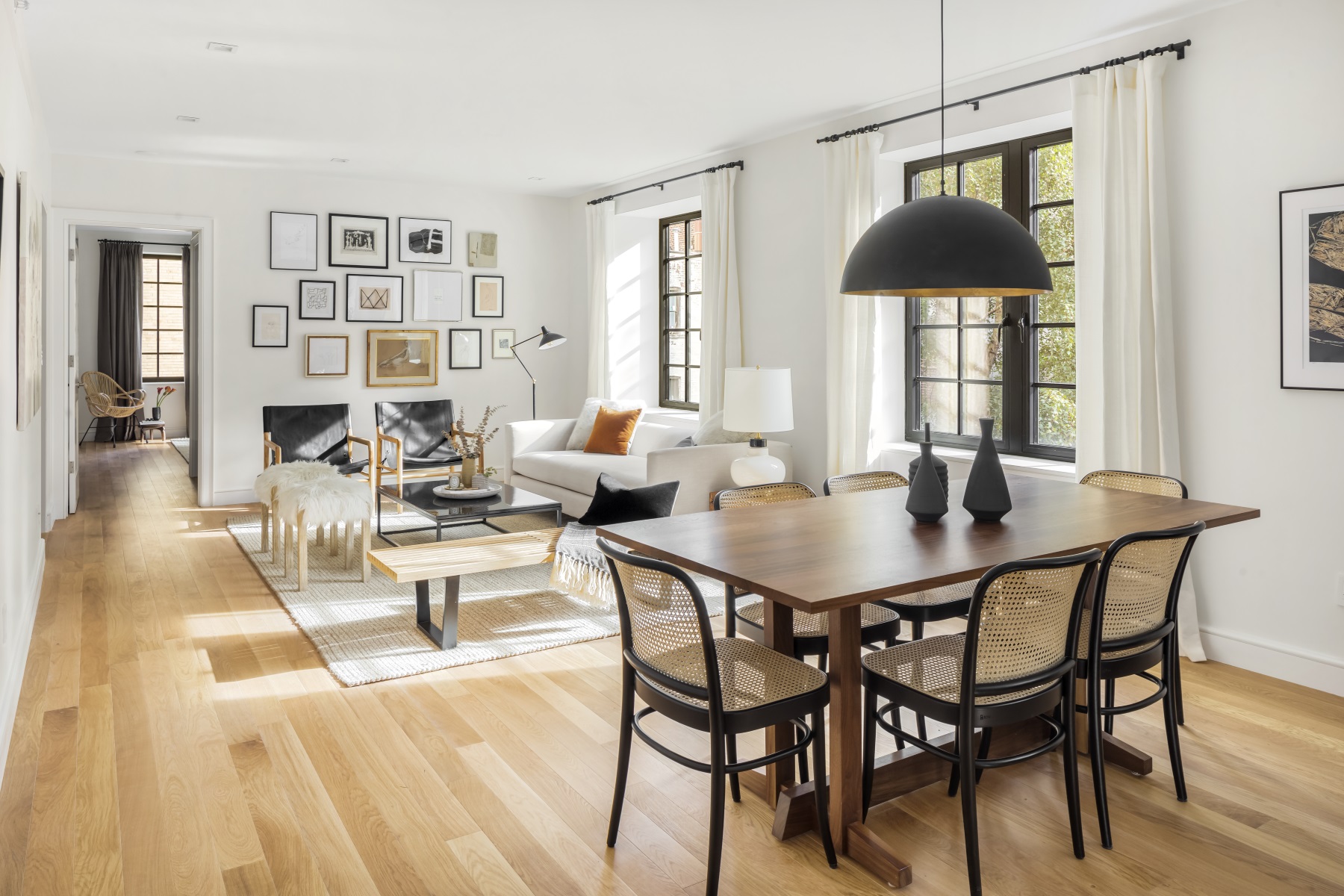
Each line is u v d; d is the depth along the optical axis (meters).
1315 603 3.41
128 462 9.57
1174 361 3.73
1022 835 2.38
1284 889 2.13
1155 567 2.38
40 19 3.72
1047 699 2.17
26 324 3.51
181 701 3.22
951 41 3.99
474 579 4.94
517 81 4.58
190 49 4.11
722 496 3.16
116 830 2.35
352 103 5.01
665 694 2.17
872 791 2.49
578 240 8.11
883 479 3.62
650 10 3.63
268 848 2.28
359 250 7.33
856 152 5.06
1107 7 3.59
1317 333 3.32
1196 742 2.93
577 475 5.98
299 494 4.66
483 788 2.61
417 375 7.65
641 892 2.11
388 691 3.34
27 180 3.55
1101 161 3.93
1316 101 3.30
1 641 2.81
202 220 6.75
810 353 5.57
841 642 2.21
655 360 7.71
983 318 4.89
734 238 6.06
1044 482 3.48
